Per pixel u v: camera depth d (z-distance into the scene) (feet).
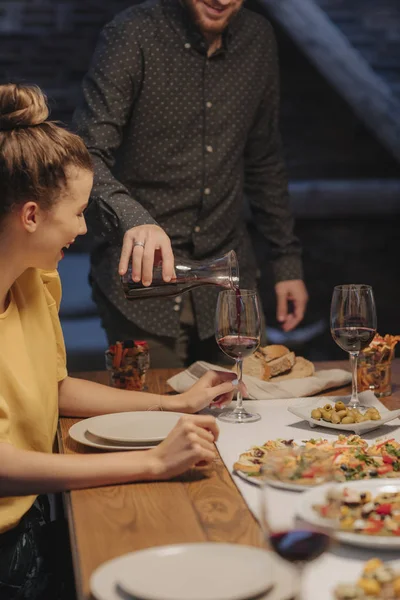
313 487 3.71
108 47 8.54
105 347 15.44
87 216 7.97
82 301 17.06
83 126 8.51
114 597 3.43
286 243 9.71
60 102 18.70
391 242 18.97
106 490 4.78
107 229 7.77
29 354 5.95
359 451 5.10
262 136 9.45
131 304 8.66
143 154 8.77
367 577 3.43
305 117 19.27
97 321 16.70
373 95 18.80
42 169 5.24
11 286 5.97
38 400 5.64
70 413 6.33
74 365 14.99
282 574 3.58
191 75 8.64
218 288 8.84
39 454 4.89
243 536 4.14
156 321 8.70
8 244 5.45
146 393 6.34
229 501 4.59
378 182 18.83
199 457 4.83
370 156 19.48
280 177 9.68
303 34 18.70
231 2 8.26
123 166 8.89
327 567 3.69
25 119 5.28
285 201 9.72
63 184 5.34
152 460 4.90
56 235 5.46
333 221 18.79
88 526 4.29
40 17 18.40
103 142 8.43
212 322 8.90
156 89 8.60
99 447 5.35
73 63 18.65
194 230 8.91
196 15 8.34
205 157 8.79
